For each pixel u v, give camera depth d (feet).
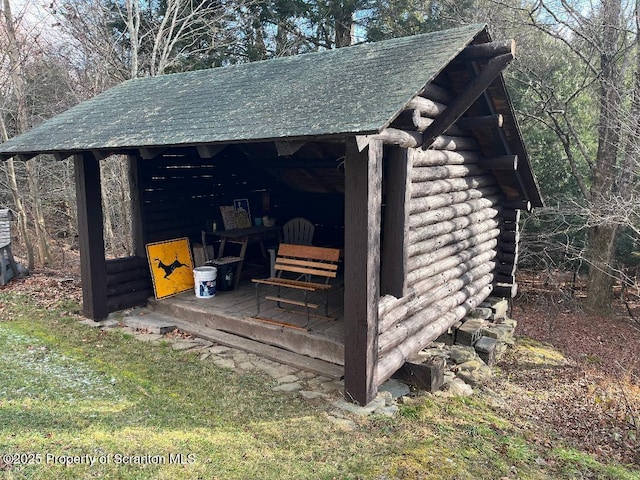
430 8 48.52
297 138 13.24
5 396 15.53
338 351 18.20
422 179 18.43
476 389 19.99
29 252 36.96
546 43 43.47
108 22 42.01
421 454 13.79
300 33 51.75
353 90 15.34
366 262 14.80
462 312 22.98
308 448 13.48
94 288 23.18
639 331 34.91
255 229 27.50
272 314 21.58
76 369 18.03
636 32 35.70
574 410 20.38
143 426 14.05
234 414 15.08
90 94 41.11
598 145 38.68
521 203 27.14
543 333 34.37
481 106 20.95
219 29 45.01
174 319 23.22
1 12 36.68
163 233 25.88
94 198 22.90
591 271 38.50
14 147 22.31
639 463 16.52
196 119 18.22
